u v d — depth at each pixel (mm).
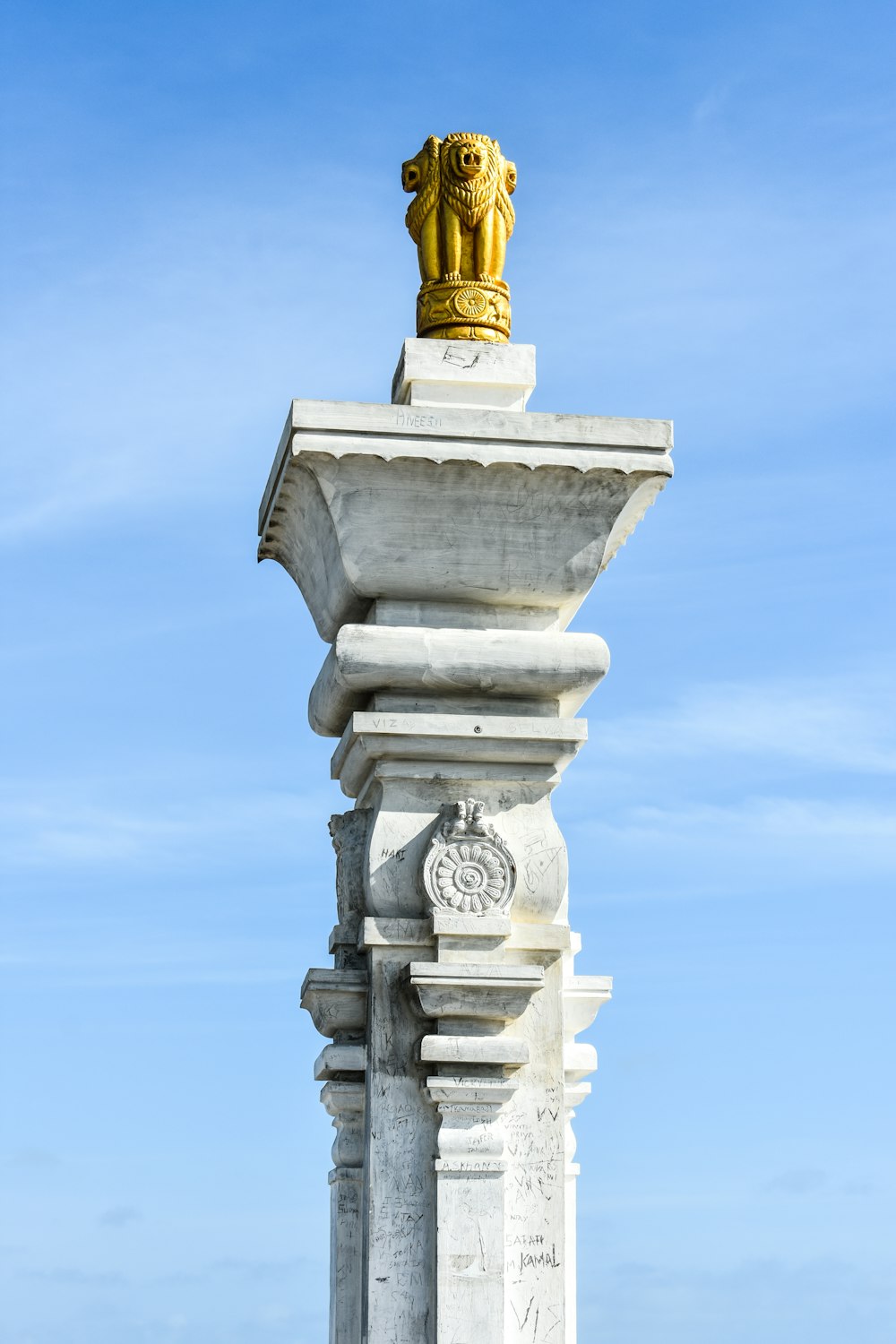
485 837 10539
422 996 10328
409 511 10656
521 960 10523
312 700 11703
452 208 11641
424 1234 10227
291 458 10477
